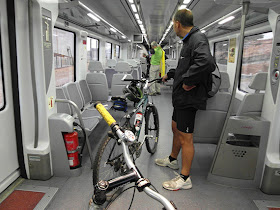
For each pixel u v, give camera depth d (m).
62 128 2.42
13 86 2.29
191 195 2.30
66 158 2.52
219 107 2.59
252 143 2.46
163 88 10.23
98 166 1.98
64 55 4.22
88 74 4.52
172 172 2.75
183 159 2.38
